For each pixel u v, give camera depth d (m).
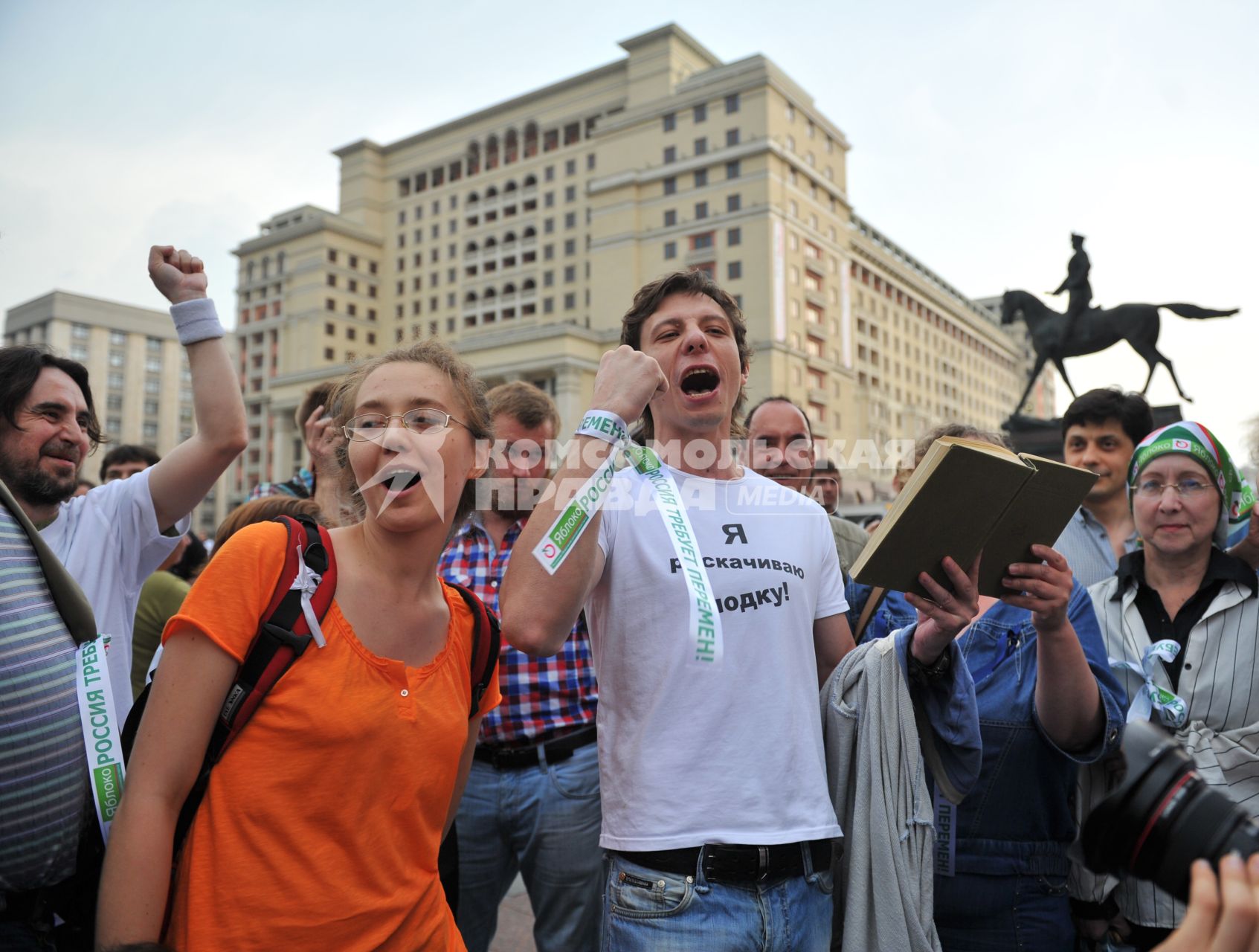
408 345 1.54
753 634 1.72
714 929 1.56
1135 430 3.41
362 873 1.31
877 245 68.56
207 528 77.12
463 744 1.50
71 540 2.12
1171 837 0.87
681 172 55.34
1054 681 1.81
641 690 1.68
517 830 2.63
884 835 1.74
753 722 1.67
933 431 2.68
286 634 1.27
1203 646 2.20
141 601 3.02
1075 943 2.11
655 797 1.62
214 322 2.21
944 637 1.71
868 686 1.82
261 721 1.26
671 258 55.50
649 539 1.74
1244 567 2.24
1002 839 1.97
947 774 1.81
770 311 51.19
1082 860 0.95
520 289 68.06
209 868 1.23
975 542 1.58
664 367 1.91
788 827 1.64
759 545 1.82
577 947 2.61
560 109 67.25
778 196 52.88
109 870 1.16
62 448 2.09
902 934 1.69
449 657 1.51
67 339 89.25
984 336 88.44
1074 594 2.10
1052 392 103.75
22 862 1.26
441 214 74.69
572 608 1.51
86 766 1.35
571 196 66.06
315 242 74.12
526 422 2.90
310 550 1.36
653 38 60.62
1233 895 0.79
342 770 1.28
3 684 1.24
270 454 75.44
